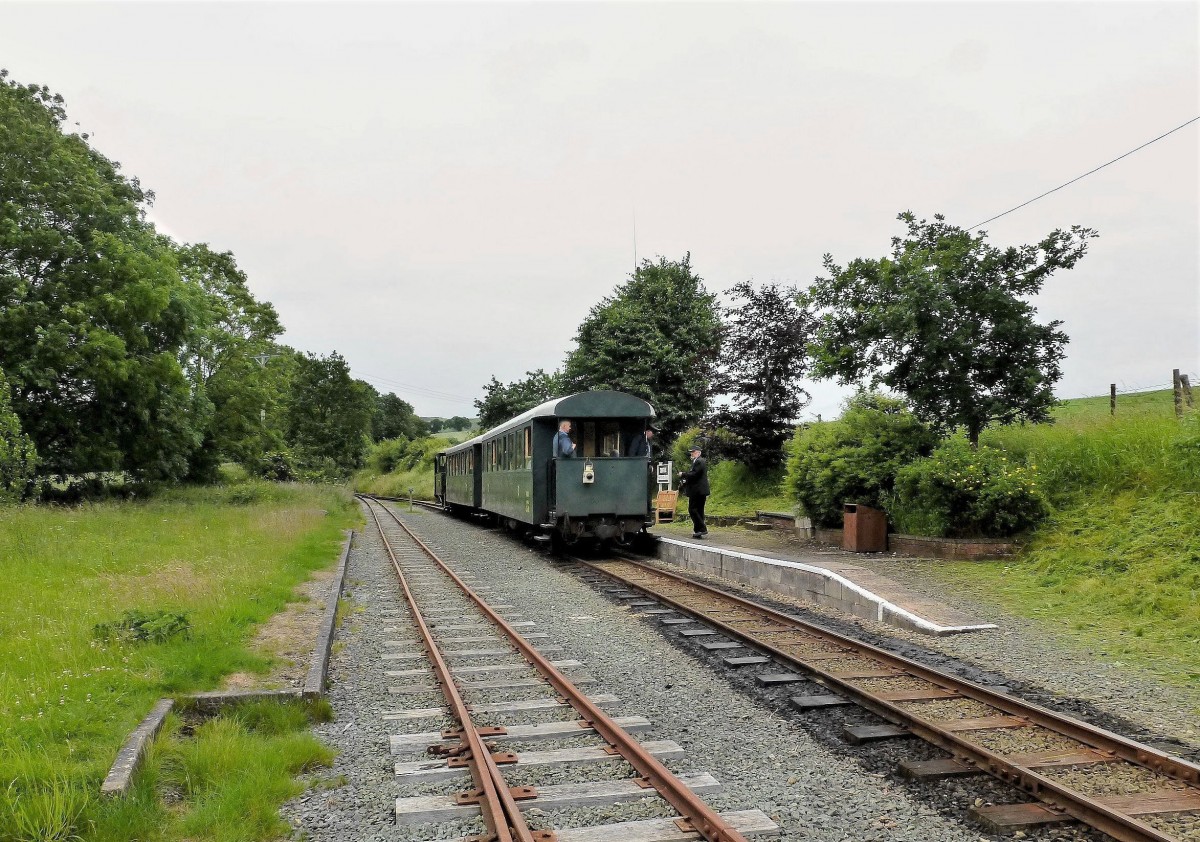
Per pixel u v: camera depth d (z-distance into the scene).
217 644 7.98
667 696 7.13
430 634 9.61
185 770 5.17
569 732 6.07
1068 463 14.29
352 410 76.88
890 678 7.47
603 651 8.90
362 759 5.65
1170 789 4.89
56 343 24.14
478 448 27.80
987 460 14.01
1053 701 6.75
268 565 13.75
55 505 24.12
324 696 7.13
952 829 4.54
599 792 4.91
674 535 19.19
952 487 13.92
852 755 5.68
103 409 26.88
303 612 10.56
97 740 5.29
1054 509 13.58
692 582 12.96
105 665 6.91
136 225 30.34
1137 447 13.55
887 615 10.02
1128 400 18.86
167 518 21.17
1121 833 4.31
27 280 25.44
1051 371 14.72
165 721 5.88
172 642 7.86
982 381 15.00
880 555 14.81
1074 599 10.38
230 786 4.93
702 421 25.08
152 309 26.59
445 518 33.41
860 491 16.50
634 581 13.86
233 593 10.58
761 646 8.60
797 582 12.22
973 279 14.82
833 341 16.39
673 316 34.88
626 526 17.36
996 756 5.21
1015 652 8.34
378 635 9.76
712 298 36.09
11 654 7.27
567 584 13.95
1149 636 8.62
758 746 5.88
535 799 4.80
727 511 23.75
